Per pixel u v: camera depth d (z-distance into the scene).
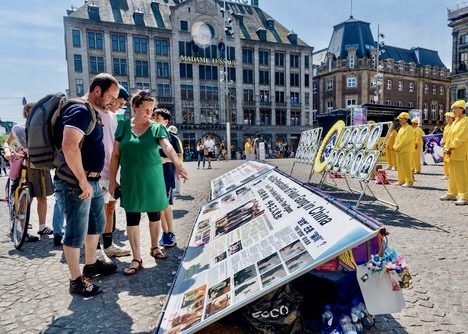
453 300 2.78
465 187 6.75
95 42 39.09
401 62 55.53
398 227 5.00
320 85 55.97
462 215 5.74
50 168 2.98
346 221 2.19
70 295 3.06
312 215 2.59
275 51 49.31
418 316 2.54
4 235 5.20
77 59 38.41
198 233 3.88
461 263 3.57
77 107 2.82
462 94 47.78
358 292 2.38
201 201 7.83
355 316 2.26
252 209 3.68
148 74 41.84
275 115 49.56
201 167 21.95
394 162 14.05
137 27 40.66
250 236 2.90
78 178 2.84
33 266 3.82
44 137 2.87
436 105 60.22
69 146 2.74
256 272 2.25
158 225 3.97
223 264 2.65
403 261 2.20
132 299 2.95
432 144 16.52
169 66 42.91
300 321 2.18
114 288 3.19
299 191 3.23
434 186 9.20
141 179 3.57
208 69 44.94
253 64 47.88
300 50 50.72
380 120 23.66
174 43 42.75
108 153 4.21
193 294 2.44
